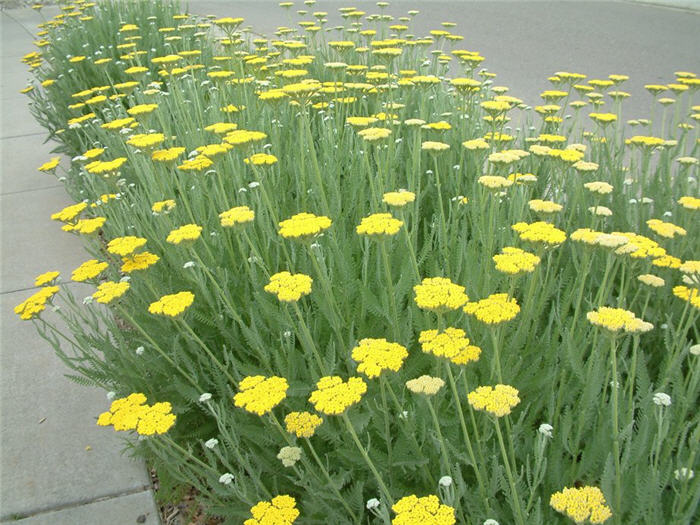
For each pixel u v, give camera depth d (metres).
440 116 3.71
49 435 2.73
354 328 2.33
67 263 4.29
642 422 1.57
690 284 1.86
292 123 3.87
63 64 6.36
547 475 1.70
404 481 1.87
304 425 1.57
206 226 2.78
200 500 2.00
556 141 3.06
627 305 2.44
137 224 2.96
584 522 1.25
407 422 1.71
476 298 2.08
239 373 2.22
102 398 2.97
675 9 11.98
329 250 2.40
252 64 4.21
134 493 2.39
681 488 1.44
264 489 1.75
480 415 1.86
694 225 2.59
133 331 2.64
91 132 4.80
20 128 7.57
